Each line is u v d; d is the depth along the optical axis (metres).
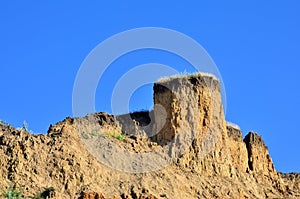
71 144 134.00
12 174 125.75
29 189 124.25
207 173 141.00
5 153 128.50
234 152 148.12
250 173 148.62
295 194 149.25
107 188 129.38
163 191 132.25
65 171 128.75
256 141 152.62
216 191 137.50
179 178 136.62
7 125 135.00
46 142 133.12
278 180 150.88
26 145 130.12
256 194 143.12
